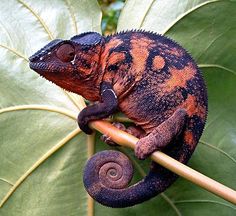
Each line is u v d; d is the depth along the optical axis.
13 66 0.53
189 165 0.53
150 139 0.41
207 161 0.53
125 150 0.51
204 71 0.52
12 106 0.52
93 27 0.53
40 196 0.52
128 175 0.42
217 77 0.52
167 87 0.43
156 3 0.52
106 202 0.42
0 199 0.52
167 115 0.43
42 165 0.52
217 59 0.52
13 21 0.54
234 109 0.53
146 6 0.52
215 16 0.52
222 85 0.52
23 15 0.54
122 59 0.43
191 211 0.52
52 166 0.52
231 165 0.53
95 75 0.43
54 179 0.52
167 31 0.52
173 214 0.52
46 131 0.52
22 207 0.52
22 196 0.52
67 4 0.53
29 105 0.52
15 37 0.53
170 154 0.43
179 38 0.52
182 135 0.43
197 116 0.43
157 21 0.52
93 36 0.44
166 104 0.43
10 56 0.53
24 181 0.52
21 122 0.52
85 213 0.52
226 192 0.38
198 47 0.52
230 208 0.52
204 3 0.52
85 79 0.43
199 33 0.52
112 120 0.48
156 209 0.52
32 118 0.52
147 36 0.45
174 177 0.43
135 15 0.52
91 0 0.53
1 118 0.52
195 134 0.43
